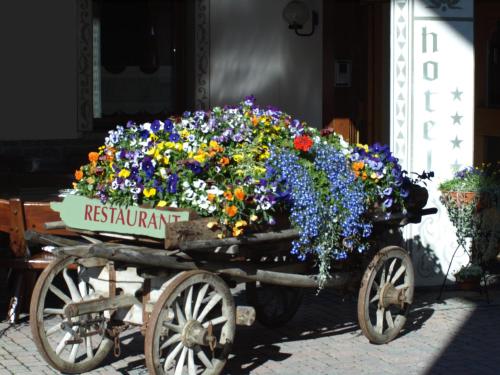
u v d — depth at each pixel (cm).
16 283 809
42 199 853
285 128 719
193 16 1218
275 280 694
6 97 1179
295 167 677
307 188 675
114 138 671
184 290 641
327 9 1183
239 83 1237
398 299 755
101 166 675
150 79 1236
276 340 766
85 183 675
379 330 752
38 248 843
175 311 636
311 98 1202
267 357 719
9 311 809
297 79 1219
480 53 1141
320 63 1188
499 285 958
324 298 910
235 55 1234
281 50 1237
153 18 1230
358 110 1176
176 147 655
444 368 692
